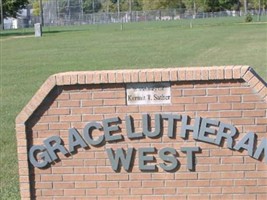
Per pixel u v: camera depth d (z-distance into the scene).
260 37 44.47
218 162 7.62
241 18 93.25
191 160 7.64
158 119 7.62
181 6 122.00
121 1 117.88
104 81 7.64
